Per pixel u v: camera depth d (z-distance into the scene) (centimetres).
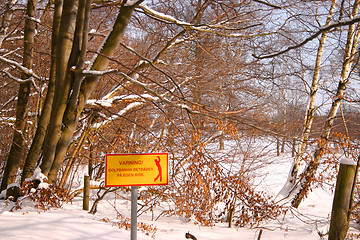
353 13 995
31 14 901
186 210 738
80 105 660
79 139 822
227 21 795
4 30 902
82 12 630
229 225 743
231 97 995
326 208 1103
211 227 723
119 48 1053
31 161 705
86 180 695
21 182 702
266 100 1110
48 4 945
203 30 729
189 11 996
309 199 1219
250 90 1085
